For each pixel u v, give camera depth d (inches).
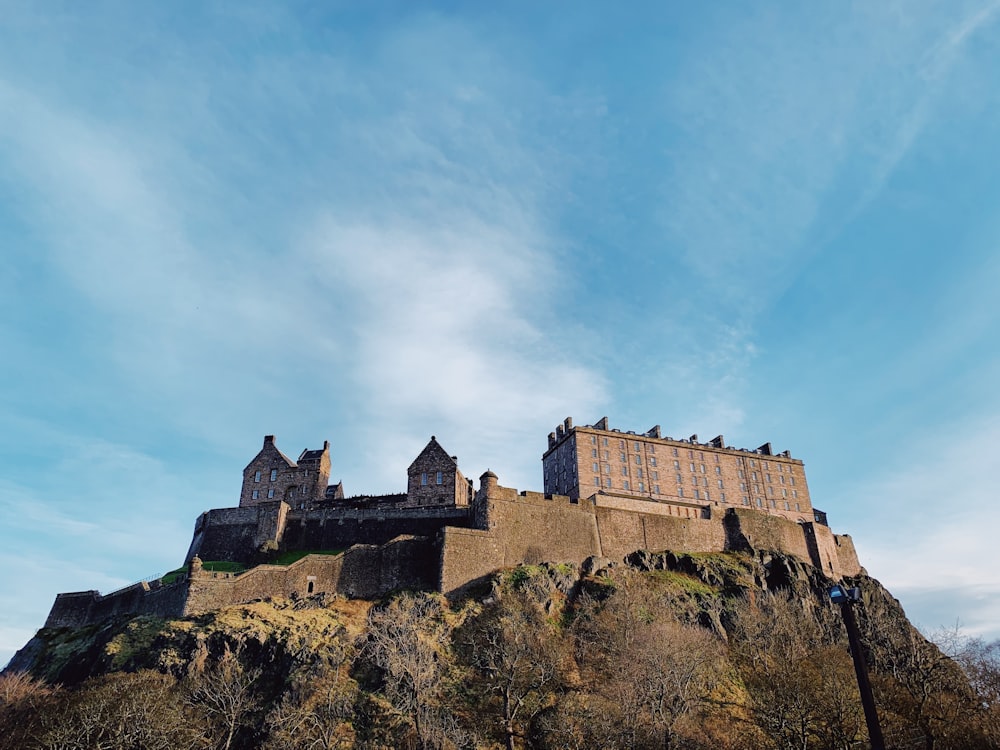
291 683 3038.9
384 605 3580.2
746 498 5969.5
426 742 2763.3
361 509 4407.0
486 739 2869.1
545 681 3105.3
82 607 4092.0
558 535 4170.8
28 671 3577.8
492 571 3836.1
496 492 4089.6
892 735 2623.0
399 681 3036.4
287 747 2738.7
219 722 2908.5
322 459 5068.9
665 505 5162.4
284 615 3415.4
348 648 3228.3
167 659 3154.5
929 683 2768.2
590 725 2864.2
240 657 3184.1
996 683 2650.1
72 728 2583.7
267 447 5054.1
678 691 2920.8
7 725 2810.0
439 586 3656.5
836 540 5374.0
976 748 2470.5
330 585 3698.3
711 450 6023.6
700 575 4288.9
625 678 3085.6
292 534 4392.2
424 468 4658.0
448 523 4242.1
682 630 3548.2
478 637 3344.0
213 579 3540.8
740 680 3398.1
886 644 3449.8
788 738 2780.5
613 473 5629.9
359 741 2815.0
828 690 2834.6
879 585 4781.0
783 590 4306.1
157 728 2615.7
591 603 3737.7
